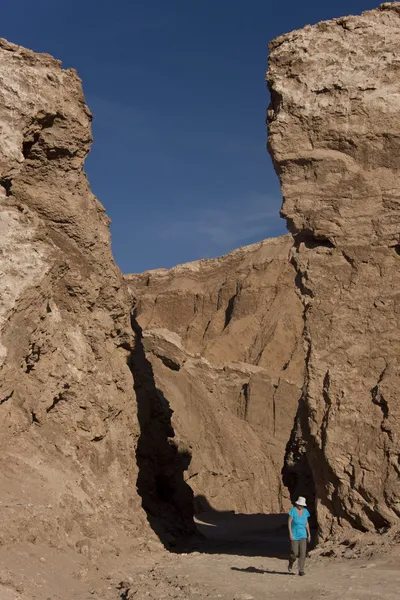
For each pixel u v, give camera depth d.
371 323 13.92
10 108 15.07
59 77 16.12
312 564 12.29
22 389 13.79
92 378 16.06
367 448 13.30
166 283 88.62
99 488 14.77
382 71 14.65
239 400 55.38
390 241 14.16
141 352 22.66
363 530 13.18
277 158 14.77
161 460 22.55
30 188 16.00
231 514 38.00
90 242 16.52
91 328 16.67
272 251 80.56
